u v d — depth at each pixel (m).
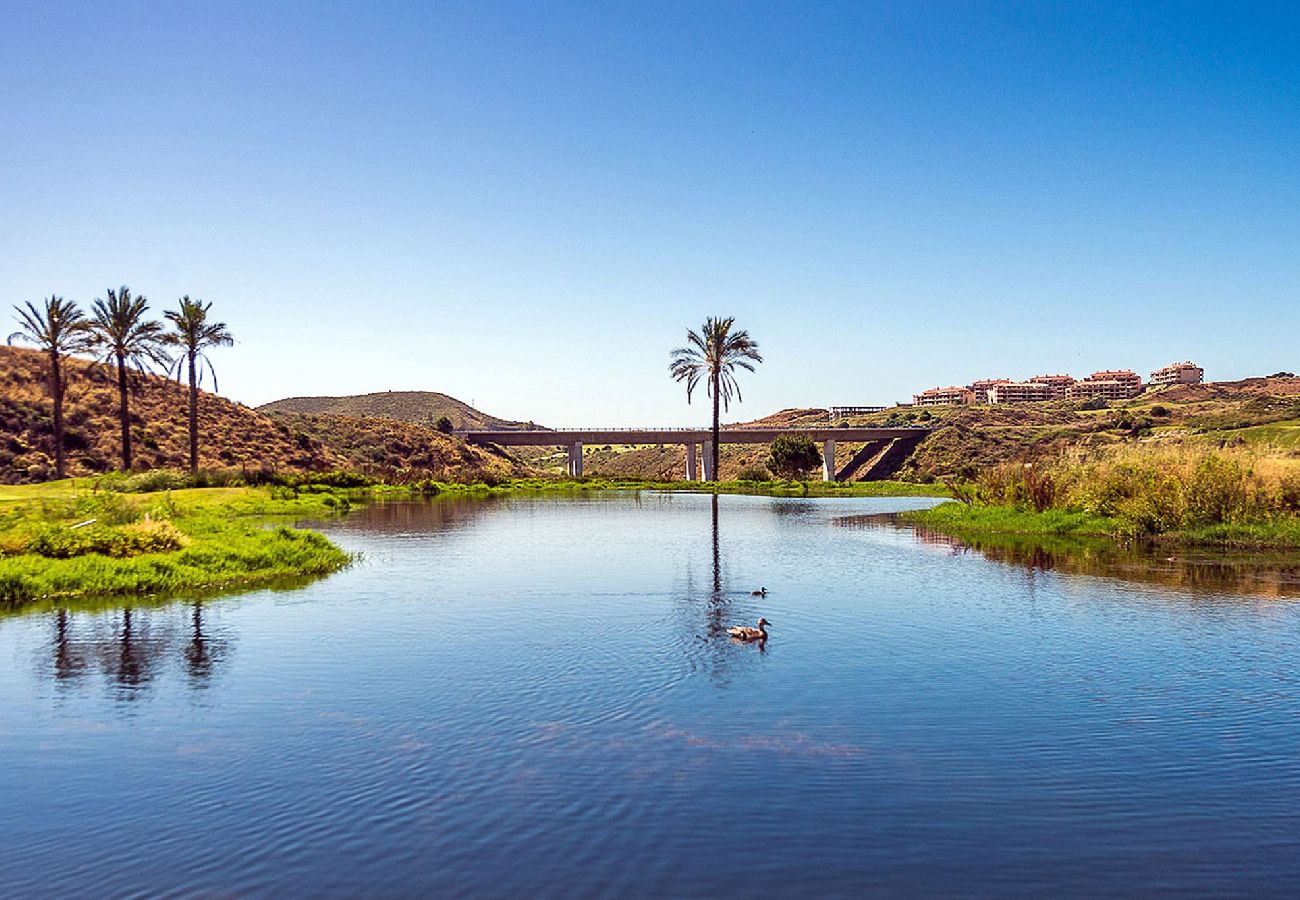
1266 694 12.16
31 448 69.75
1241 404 126.56
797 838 7.92
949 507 42.25
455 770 9.49
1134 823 8.26
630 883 7.17
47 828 8.30
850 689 12.36
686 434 112.12
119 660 14.31
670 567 24.66
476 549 29.52
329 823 8.29
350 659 14.20
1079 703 11.73
